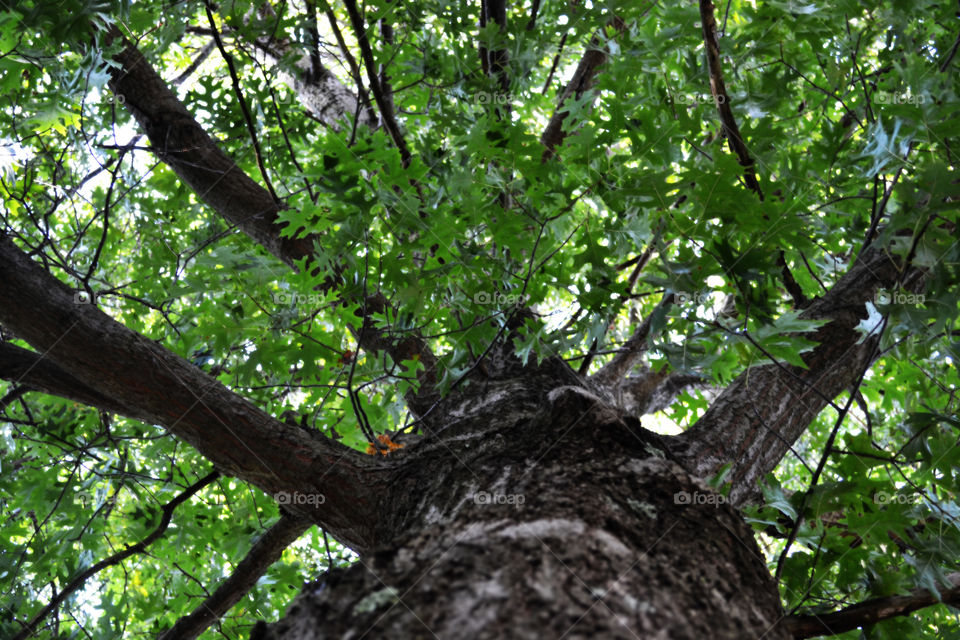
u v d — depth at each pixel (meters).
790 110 2.61
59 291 1.90
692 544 1.22
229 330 2.00
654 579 1.07
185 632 2.41
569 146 1.93
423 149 2.28
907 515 1.82
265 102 3.20
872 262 2.18
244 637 3.13
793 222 1.71
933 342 1.79
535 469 1.42
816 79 2.74
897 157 1.62
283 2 2.89
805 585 1.87
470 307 2.02
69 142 2.66
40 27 2.29
